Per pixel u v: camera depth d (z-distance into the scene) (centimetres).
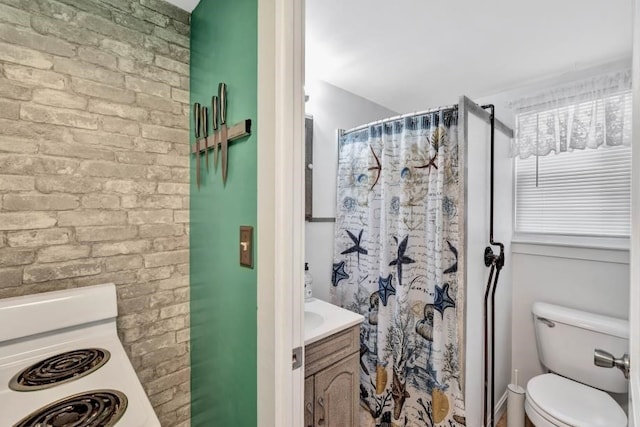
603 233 177
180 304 141
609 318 167
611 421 134
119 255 125
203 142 125
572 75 181
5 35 99
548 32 139
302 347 87
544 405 145
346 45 150
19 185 103
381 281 180
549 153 186
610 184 176
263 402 89
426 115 168
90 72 116
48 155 108
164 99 135
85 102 115
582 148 173
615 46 150
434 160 162
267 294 87
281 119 81
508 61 166
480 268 155
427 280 167
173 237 139
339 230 204
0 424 64
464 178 133
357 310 196
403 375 173
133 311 128
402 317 173
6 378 84
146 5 129
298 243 86
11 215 101
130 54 125
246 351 98
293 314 85
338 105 203
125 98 125
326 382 123
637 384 54
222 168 109
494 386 172
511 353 208
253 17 94
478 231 152
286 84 81
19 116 102
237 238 103
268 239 86
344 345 132
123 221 125
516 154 197
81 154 115
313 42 148
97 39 117
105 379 83
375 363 184
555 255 189
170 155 138
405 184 173
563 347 173
